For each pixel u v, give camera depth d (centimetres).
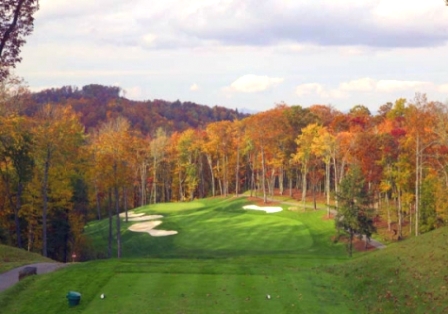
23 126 4166
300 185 9875
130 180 4588
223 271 2238
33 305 1789
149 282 2055
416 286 1791
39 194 4541
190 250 5103
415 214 5419
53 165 4444
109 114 16100
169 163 11525
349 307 1756
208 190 11862
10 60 1808
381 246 5159
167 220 6669
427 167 5462
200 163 11094
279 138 7950
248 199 8150
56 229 4947
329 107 9862
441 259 1947
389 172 5650
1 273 2508
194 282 2055
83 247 5341
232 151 10175
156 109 18400
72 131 4288
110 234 4684
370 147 6047
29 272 2277
